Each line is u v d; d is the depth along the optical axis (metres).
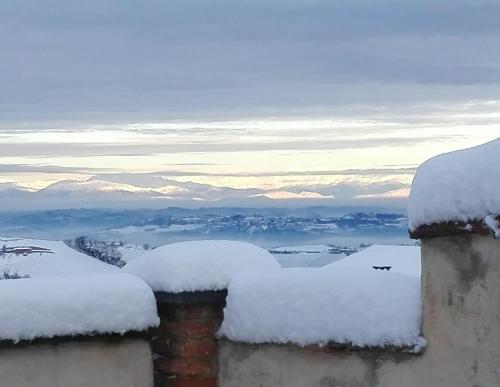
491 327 3.26
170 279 3.99
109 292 3.94
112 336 3.93
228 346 4.02
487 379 3.29
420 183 3.44
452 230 3.30
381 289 3.62
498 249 3.22
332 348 3.67
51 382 3.85
